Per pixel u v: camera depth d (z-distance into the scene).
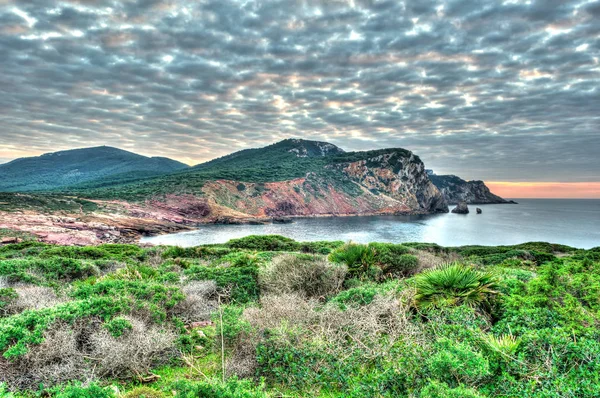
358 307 5.71
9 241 40.00
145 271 9.69
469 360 3.56
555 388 3.28
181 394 3.43
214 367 4.48
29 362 4.07
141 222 69.44
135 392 3.73
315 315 5.40
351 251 9.12
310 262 8.18
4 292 6.09
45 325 4.44
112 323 4.79
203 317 6.49
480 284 5.86
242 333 4.72
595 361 3.53
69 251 16.08
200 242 55.06
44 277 9.05
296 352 4.25
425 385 3.52
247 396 3.40
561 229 77.44
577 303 4.74
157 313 5.72
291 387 4.00
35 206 65.19
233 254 14.49
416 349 4.03
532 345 3.91
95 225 58.06
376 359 4.18
